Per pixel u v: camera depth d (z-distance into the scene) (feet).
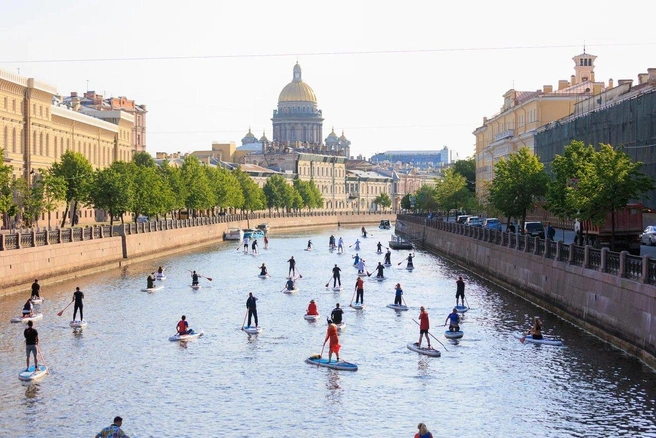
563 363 155.02
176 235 430.61
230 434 120.78
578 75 491.31
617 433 119.34
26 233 253.24
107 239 324.60
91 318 207.31
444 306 228.02
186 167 522.06
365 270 318.24
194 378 149.59
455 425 124.06
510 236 263.08
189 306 229.25
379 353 168.45
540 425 123.24
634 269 157.89
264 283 287.07
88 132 499.10
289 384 145.69
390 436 119.96
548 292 214.69
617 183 207.92
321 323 203.10
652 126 269.44
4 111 380.58
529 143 449.48
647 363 148.87
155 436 119.96
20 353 166.30
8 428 123.03
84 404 134.21
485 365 156.35
